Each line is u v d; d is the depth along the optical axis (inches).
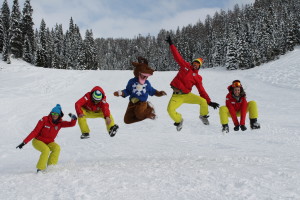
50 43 2807.6
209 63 3577.8
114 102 1089.4
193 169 221.1
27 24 2314.2
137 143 445.4
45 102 1021.8
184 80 267.6
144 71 243.0
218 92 1267.2
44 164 279.1
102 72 1656.0
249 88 1315.2
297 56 1946.4
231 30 2891.2
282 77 1473.9
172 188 172.4
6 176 256.7
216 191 162.6
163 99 1141.7
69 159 348.8
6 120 746.2
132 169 237.1
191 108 943.7
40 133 295.9
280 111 844.0
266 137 454.0
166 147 398.0
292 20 2459.4
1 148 467.2
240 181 178.7
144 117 253.6
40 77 1472.7
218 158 275.6
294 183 173.0
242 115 284.0
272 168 215.9
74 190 179.6
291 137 444.1
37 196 174.1
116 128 267.9
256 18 3435.0
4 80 1379.2
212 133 562.6
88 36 2974.9
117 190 173.5
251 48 2252.7
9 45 2048.5
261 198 148.9
